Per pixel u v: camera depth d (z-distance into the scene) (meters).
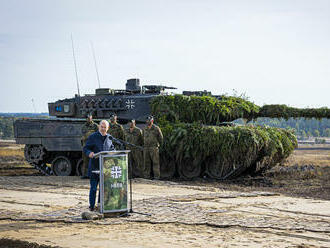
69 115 23.86
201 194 13.53
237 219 9.59
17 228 8.88
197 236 8.05
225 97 22.73
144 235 8.14
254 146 20.14
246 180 21.17
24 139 22.88
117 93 24.39
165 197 12.70
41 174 24.11
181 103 21.92
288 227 8.74
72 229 8.75
